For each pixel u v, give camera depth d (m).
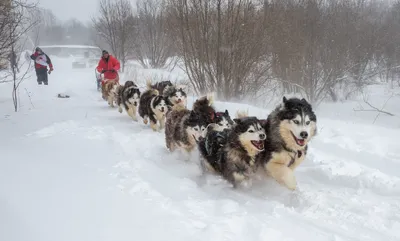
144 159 6.10
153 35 28.69
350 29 16.36
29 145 6.13
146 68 28.95
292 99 5.21
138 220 3.24
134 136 8.39
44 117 10.09
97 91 19.11
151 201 3.87
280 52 14.66
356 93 18.11
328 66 15.33
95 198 3.65
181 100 9.21
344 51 15.73
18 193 3.42
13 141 6.54
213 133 6.00
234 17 13.20
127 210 3.46
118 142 7.46
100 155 5.88
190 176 5.86
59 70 36.06
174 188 4.76
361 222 4.09
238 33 13.27
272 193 5.23
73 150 6.03
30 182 3.84
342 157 6.66
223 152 5.47
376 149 6.83
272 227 3.62
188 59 14.53
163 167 6.21
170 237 2.95
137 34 30.64
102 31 31.41
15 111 11.29
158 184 4.79
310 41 15.02
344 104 15.85
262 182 5.64
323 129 8.56
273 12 14.14
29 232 2.66
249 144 5.08
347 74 17.02
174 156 6.99
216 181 5.62
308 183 5.59
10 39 11.35
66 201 3.43
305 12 15.06
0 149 5.43
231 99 13.90
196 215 3.68
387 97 17.44
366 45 18.17
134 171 5.17
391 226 3.99
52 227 2.81
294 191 5.03
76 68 39.81
